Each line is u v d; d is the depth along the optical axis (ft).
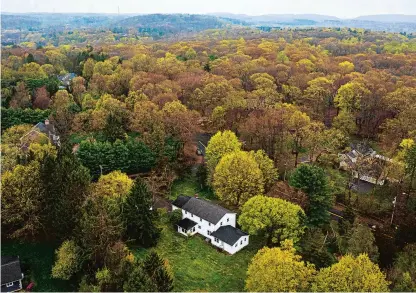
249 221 212.23
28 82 430.20
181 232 230.48
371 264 161.07
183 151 309.63
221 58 594.65
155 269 159.74
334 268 160.15
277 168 269.64
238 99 356.38
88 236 177.68
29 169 206.59
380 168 276.82
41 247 204.44
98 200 195.52
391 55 643.86
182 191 277.03
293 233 205.98
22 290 177.88
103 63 518.37
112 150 274.36
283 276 159.94
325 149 309.01
